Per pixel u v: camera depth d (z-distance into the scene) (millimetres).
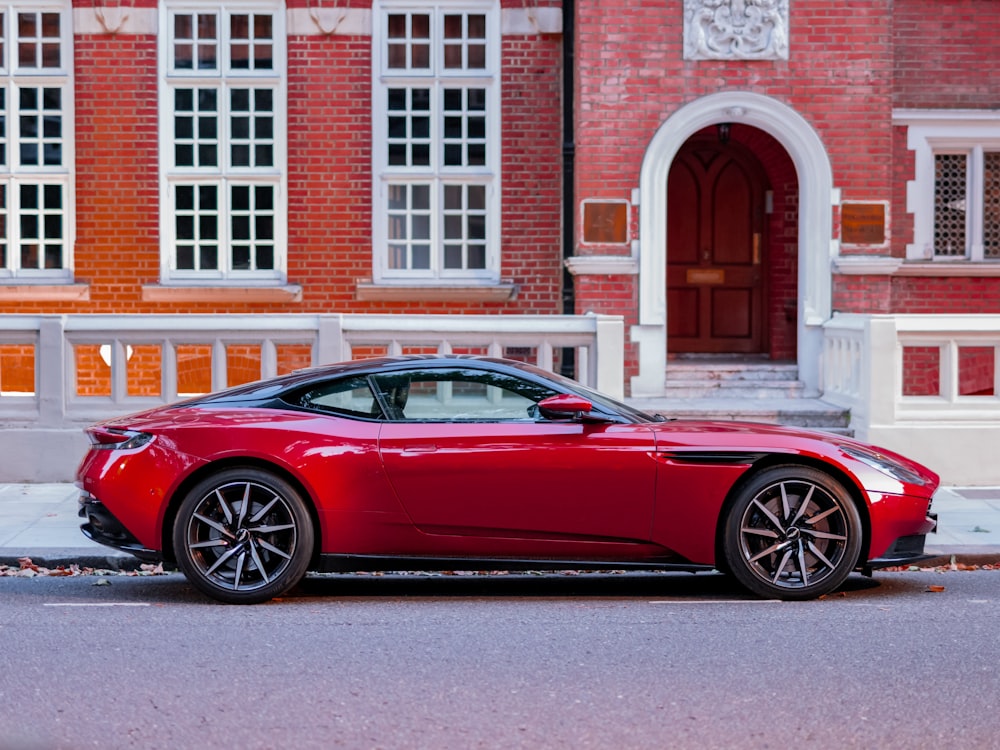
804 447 6703
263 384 6988
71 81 13344
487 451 6613
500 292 13406
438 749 4195
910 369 13391
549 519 6645
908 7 13375
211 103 13445
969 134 13445
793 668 5242
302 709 4652
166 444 6621
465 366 6852
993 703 4738
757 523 6730
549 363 10945
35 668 5246
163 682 5027
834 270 12672
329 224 13453
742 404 12055
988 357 13203
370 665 5297
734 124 13422
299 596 7000
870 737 4332
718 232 14211
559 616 6352
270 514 6672
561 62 13477
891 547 6785
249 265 13539
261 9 13406
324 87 13391
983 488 10719
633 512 6652
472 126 13562
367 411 6766
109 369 13227
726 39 12570
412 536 6637
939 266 13391
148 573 7836
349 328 10875
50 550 8031
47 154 13445
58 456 10703
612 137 12617
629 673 5164
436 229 13523
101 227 13391
